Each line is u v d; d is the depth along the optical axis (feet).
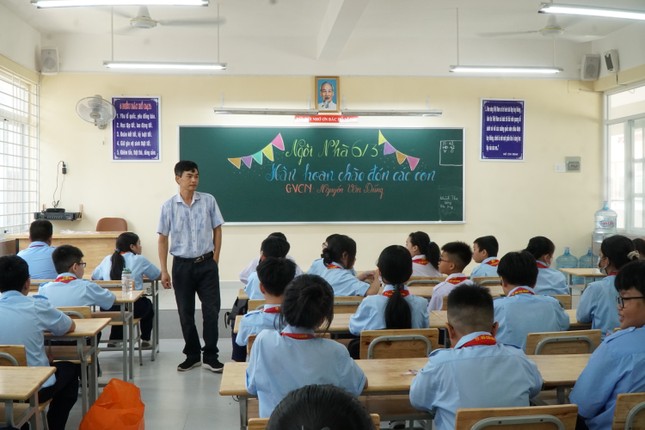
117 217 25.75
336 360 6.29
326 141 26.58
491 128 27.30
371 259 26.96
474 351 6.14
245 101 26.25
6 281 9.25
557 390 7.29
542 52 27.20
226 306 22.89
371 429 1.97
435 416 6.38
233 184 26.30
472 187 27.35
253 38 25.99
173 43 25.67
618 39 25.77
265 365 6.23
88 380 11.26
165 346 17.04
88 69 25.35
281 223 26.53
